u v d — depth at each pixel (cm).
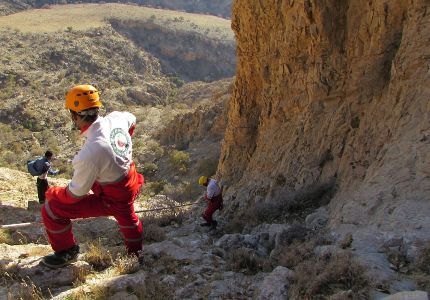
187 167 3959
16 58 9706
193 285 549
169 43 13075
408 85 830
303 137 1149
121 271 562
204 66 13112
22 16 13600
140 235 536
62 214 500
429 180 657
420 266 503
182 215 1198
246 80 1612
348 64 1084
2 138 6206
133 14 14200
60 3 16850
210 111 4831
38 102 7681
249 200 1298
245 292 534
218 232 1058
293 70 1297
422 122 745
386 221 621
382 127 888
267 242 760
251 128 1619
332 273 488
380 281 471
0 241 789
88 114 453
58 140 6334
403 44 863
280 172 1177
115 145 457
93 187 481
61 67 9912
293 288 498
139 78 10775
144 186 3212
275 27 1403
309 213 939
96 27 12288
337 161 1017
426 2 843
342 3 1117
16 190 1390
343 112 1048
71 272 550
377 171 746
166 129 5212
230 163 1680
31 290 503
